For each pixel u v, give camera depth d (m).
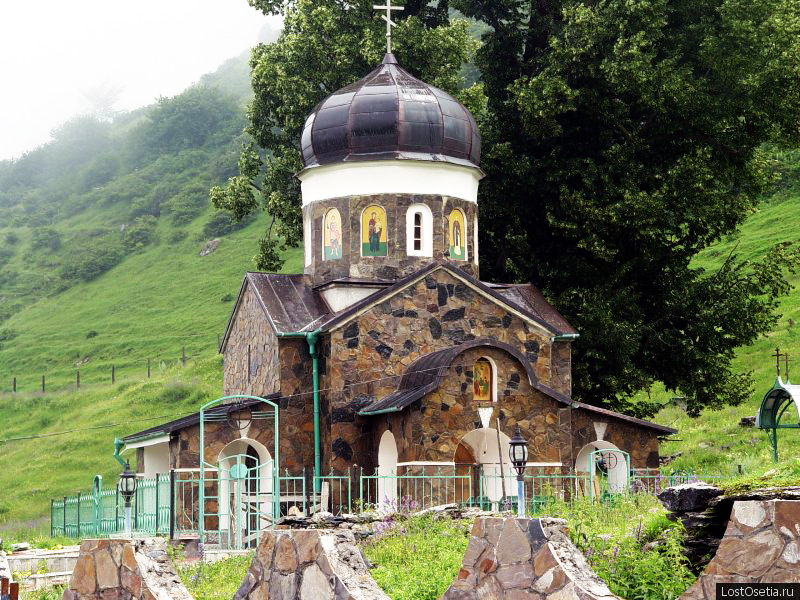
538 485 30.31
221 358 72.31
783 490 15.31
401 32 41.34
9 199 141.38
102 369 80.62
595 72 38.41
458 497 31.30
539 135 39.12
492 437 31.12
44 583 23.91
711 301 39.88
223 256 99.88
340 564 14.16
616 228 37.97
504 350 30.45
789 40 37.47
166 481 34.00
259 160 45.56
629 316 38.94
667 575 15.35
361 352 32.78
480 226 40.84
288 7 45.59
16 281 108.50
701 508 16.23
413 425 29.61
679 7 39.56
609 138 39.59
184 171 125.56
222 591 20.73
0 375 84.25
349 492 31.05
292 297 35.12
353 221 34.75
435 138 35.12
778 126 39.62
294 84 41.91
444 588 17.22
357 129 34.97
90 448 59.84
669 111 38.59
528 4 47.38
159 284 97.69
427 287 33.41
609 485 33.38
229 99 140.50
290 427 33.25
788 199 72.06
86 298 99.50
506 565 13.16
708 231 41.00
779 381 28.53
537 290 37.16
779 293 41.06
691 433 44.94
